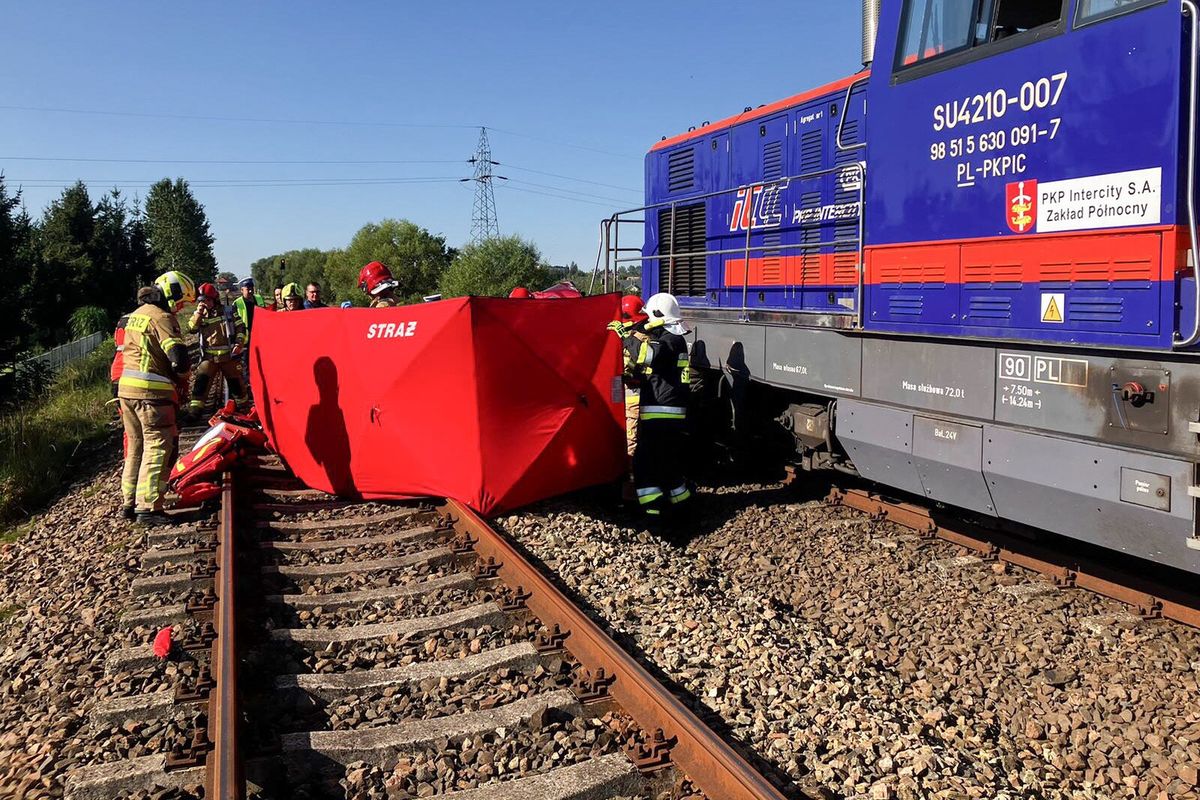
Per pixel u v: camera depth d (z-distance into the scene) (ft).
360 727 12.02
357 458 23.45
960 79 16.21
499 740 11.61
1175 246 12.53
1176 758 11.93
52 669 14.37
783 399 26.03
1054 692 13.99
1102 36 13.42
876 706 12.84
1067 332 14.34
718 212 28.94
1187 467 12.59
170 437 22.39
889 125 18.13
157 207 263.49
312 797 10.55
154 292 22.31
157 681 13.48
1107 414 13.76
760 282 26.81
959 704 13.83
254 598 16.29
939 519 21.49
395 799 10.39
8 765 11.58
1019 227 15.14
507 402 21.63
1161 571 18.54
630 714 12.01
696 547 21.99
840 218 23.06
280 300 39.83
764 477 28.53
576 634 14.21
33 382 55.57
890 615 17.16
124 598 17.08
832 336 20.77
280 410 26.73
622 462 24.58
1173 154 12.44
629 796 10.33
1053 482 14.83
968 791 10.68
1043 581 18.06
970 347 16.40
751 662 13.97
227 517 19.80
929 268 17.29
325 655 14.39
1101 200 13.60
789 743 11.59
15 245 58.59
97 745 11.75
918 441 17.92
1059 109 14.20
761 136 26.71
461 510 20.92
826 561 20.21
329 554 19.17
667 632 15.03
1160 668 14.34
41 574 19.86
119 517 23.07
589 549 19.08
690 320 28.32
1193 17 11.83
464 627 15.28
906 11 17.60
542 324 22.34
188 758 10.93
